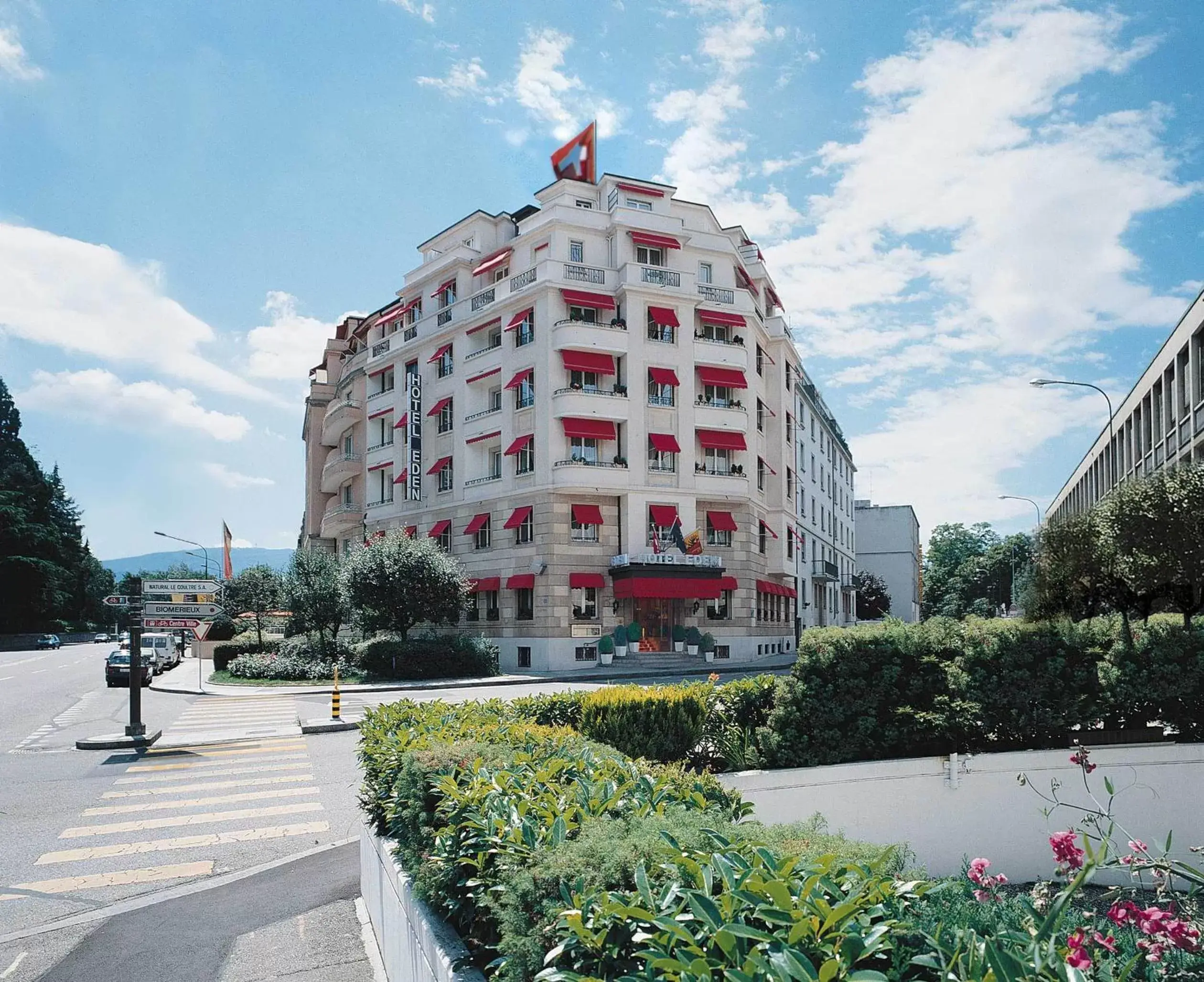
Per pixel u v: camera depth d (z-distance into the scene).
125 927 7.52
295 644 38.75
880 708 10.39
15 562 75.69
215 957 6.68
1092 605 13.49
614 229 39.88
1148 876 9.30
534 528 37.72
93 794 13.17
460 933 4.22
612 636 37.38
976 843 9.79
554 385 37.56
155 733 18.56
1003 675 10.42
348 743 17.89
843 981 2.22
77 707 25.47
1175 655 10.45
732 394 41.41
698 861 2.98
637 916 2.67
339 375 63.94
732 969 2.32
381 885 6.37
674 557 37.25
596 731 9.63
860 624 11.27
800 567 52.06
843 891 2.70
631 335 38.47
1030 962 2.33
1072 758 7.78
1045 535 14.34
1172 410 34.66
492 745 6.12
